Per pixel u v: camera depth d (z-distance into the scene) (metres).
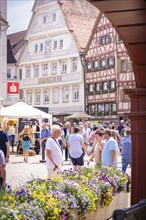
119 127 35.44
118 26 5.56
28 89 69.38
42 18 66.00
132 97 6.13
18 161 24.86
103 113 56.25
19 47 74.44
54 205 6.75
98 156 13.70
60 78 63.34
